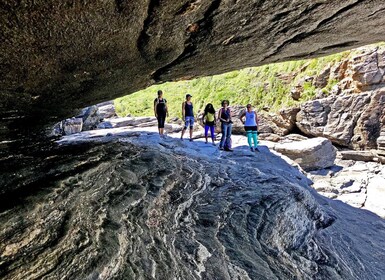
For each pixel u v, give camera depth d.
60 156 6.86
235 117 37.47
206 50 6.04
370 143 27.64
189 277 4.52
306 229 7.86
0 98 5.42
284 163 14.93
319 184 18.86
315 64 35.06
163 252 4.82
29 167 5.75
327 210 10.89
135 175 7.08
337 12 5.13
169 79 7.96
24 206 4.26
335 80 32.34
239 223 6.59
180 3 4.04
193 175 8.41
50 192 4.79
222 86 44.56
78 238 4.21
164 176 7.50
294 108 34.72
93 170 6.17
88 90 6.70
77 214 4.71
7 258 3.46
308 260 6.65
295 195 8.65
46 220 4.26
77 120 20.67
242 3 4.44
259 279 5.11
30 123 8.28
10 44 3.66
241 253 5.64
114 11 3.71
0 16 3.12
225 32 5.31
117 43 4.62
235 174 9.71
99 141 10.05
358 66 28.95
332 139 30.83
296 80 36.56
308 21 5.40
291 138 34.19
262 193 8.07
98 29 3.98
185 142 14.24
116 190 6.14
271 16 5.00
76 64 4.92
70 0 3.22
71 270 3.64
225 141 14.09
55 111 8.09
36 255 3.65
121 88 7.44
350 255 7.96
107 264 3.93
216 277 4.79
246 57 7.18
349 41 7.03
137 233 5.04
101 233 4.55
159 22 4.39
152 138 13.52
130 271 4.07
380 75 27.66
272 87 38.88
